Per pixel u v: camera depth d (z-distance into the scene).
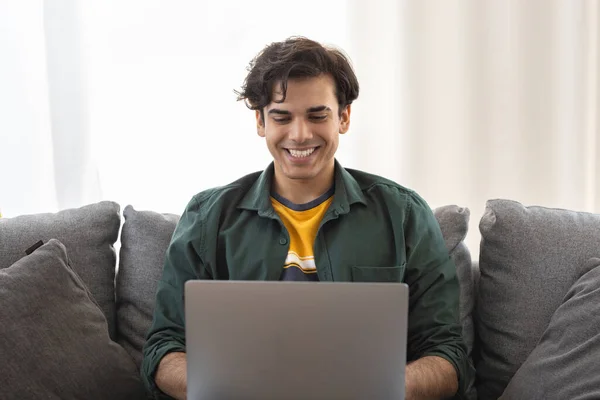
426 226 1.72
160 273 1.89
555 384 1.54
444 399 1.57
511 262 1.79
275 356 1.18
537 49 2.31
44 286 1.64
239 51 2.30
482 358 1.84
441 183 2.35
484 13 2.29
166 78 2.31
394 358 1.18
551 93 2.33
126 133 2.32
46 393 1.54
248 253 1.68
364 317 1.17
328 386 1.18
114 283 1.93
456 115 2.32
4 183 2.29
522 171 2.35
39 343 1.57
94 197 2.30
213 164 2.34
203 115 2.32
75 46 2.25
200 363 1.19
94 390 1.62
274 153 1.63
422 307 1.66
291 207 1.71
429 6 2.29
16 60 2.26
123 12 2.28
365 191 1.75
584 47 2.32
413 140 2.33
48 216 1.90
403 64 2.30
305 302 1.17
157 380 1.61
